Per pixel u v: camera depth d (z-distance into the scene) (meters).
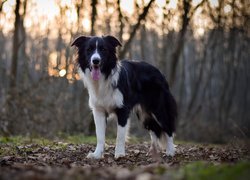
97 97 8.88
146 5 15.68
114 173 5.48
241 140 13.16
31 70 19.31
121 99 8.90
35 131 15.05
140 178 5.06
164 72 21.00
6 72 17.20
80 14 16.91
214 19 20.06
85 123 16.58
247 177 5.12
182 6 17.78
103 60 8.64
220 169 5.52
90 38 8.86
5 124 14.90
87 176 5.29
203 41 24.17
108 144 12.14
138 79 9.53
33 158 8.50
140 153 9.76
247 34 22.17
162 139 9.66
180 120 21.30
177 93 29.73
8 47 24.31
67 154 9.37
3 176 5.41
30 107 15.35
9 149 9.95
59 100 16.22
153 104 9.68
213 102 28.56
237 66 26.84
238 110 31.36
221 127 21.91
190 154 9.39
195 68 29.06
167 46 21.22
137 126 18.70
